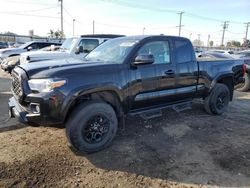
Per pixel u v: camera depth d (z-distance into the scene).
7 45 33.09
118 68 4.36
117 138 4.85
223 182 3.54
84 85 3.94
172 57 5.21
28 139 4.68
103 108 4.18
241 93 9.91
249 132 5.36
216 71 6.17
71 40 11.20
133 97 4.59
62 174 3.62
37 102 3.73
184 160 4.11
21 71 4.00
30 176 3.54
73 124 3.98
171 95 5.23
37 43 16.56
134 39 4.97
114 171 3.75
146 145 4.61
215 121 5.98
